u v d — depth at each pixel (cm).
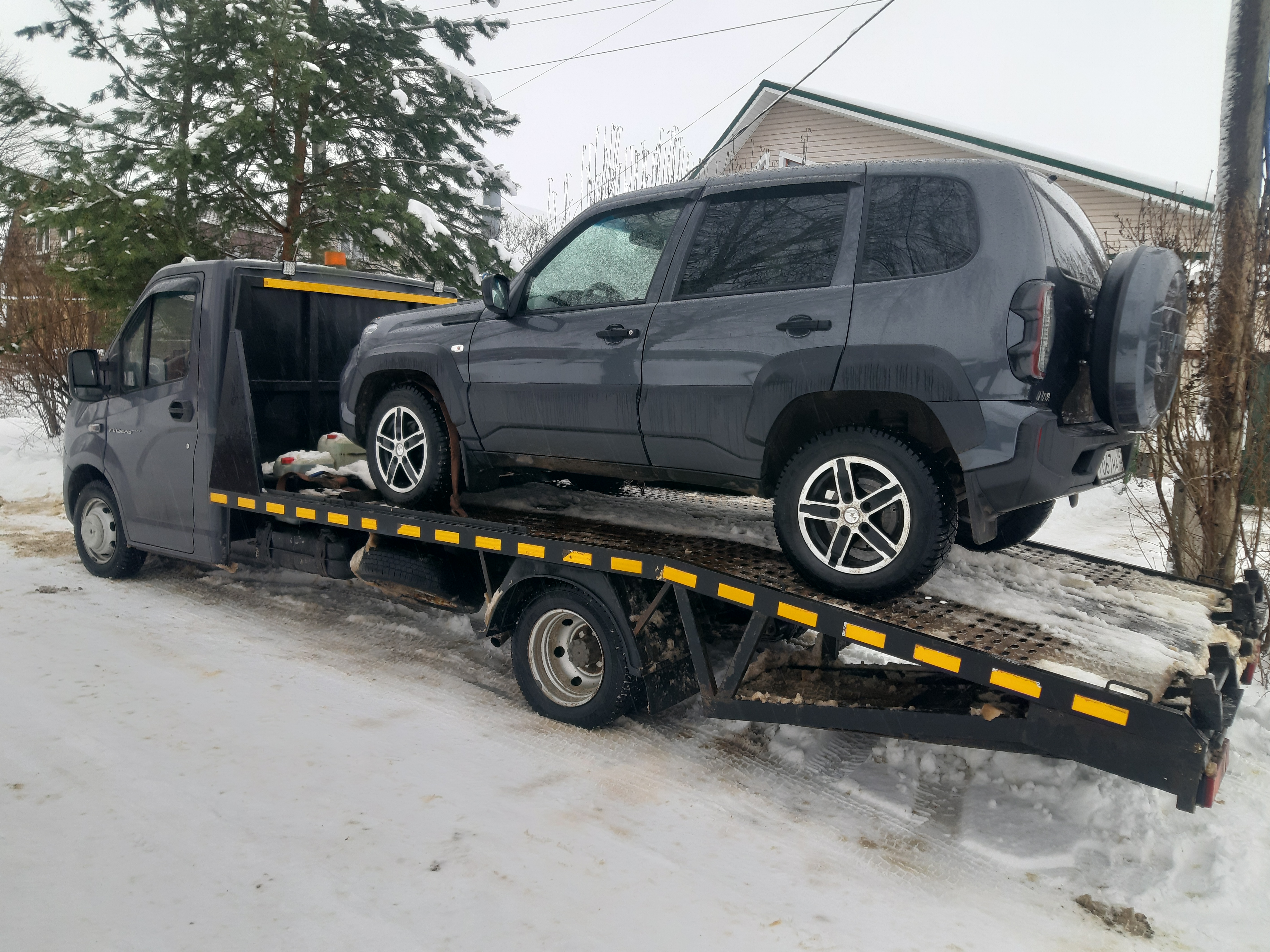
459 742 382
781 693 352
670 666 383
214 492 543
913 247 321
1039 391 290
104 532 637
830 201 348
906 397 314
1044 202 317
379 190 1059
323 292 590
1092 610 352
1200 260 538
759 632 350
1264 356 480
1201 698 254
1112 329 304
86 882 268
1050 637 308
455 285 1191
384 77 1143
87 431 635
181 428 561
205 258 1042
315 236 1108
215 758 354
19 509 945
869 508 321
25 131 1084
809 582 339
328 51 1136
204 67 1034
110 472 614
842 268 334
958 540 441
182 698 417
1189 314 506
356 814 314
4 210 1086
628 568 373
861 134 1488
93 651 479
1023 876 292
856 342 318
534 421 416
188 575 657
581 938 250
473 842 299
